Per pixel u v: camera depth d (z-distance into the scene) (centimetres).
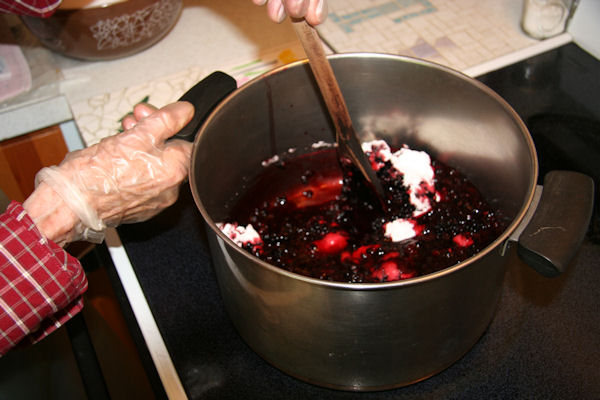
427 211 70
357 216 71
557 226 46
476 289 46
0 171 86
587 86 79
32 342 57
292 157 77
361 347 47
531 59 82
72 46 83
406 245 66
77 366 69
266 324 50
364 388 52
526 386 53
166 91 83
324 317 44
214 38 92
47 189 55
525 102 77
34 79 85
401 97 68
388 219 70
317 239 69
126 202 60
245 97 63
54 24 79
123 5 79
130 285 64
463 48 84
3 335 50
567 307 58
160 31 89
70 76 86
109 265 68
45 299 51
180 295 63
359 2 95
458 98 63
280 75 64
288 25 94
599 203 65
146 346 59
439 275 40
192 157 53
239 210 72
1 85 83
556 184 50
